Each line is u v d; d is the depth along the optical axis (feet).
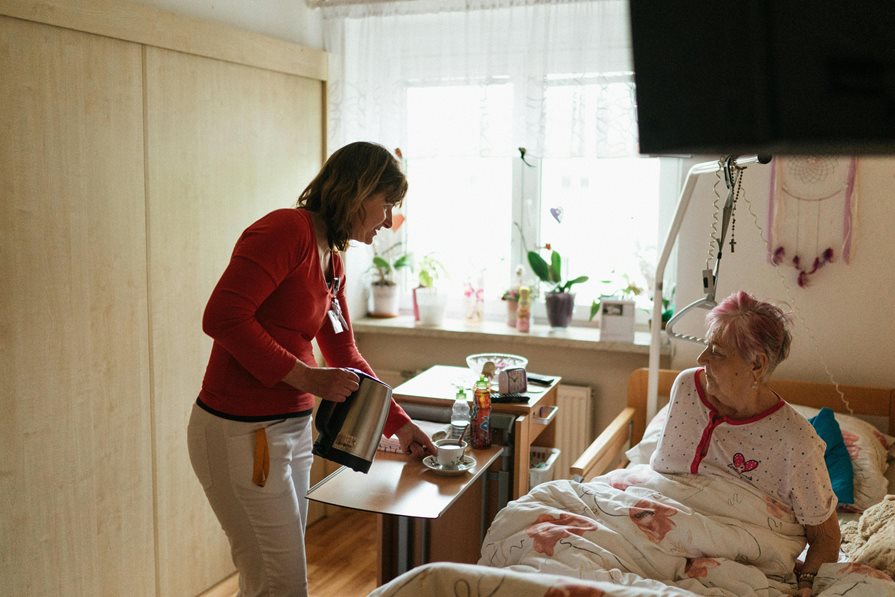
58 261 7.73
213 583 10.14
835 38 2.30
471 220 12.50
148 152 8.63
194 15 9.33
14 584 7.59
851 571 5.76
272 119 10.47
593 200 11.76
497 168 12.25
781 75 2.42
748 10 2.49
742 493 6.48
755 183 10.35
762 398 6.62
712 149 2.68
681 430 6.89
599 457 8.59
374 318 12.85
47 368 7.72
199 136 9.30
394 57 11.63
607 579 5.57
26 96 7.32
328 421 6.51
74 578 8.20
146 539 9.05
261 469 6.38
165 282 9.00
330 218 6.47
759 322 6.38
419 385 8.93
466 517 8.34
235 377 6.33
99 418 8.32
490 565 6.35
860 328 10.19
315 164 11.43
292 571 6.65
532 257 11.84
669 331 8.20
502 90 11.32
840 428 9.03
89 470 8.27
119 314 8.45
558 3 10.71
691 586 5.85
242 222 10.09
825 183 10.05
